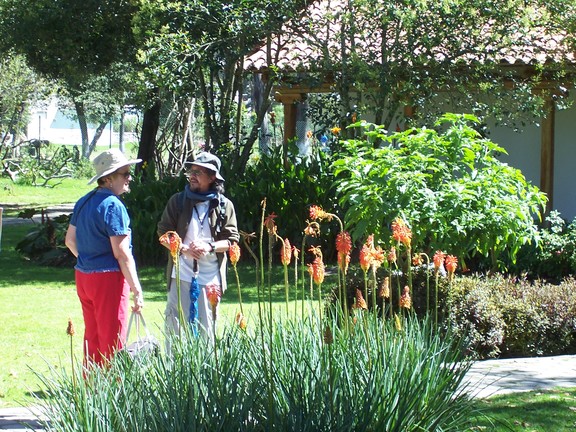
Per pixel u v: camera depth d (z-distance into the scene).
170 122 27.48
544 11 13.11
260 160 16.28
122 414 4.13
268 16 14.25
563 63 13.88
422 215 8.78
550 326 8.75
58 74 22.25
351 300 8.52
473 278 9.55
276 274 13.96
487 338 8.34
